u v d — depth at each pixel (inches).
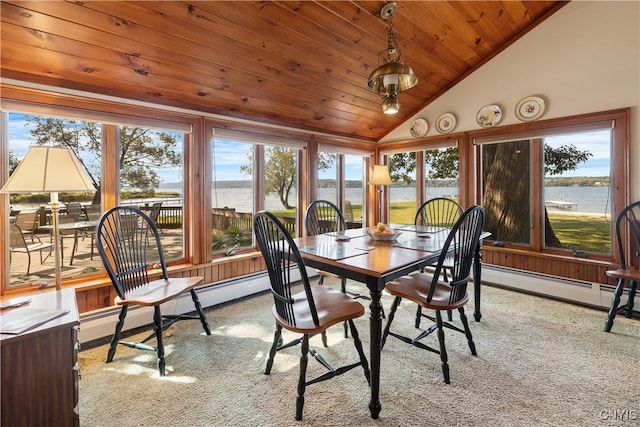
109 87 87.0
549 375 68.3
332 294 73.0
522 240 126.9
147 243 96.5
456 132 142.5
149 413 57.2
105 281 87.8
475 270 96.1
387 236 83.3
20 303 52.7
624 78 101.0
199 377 68.4
